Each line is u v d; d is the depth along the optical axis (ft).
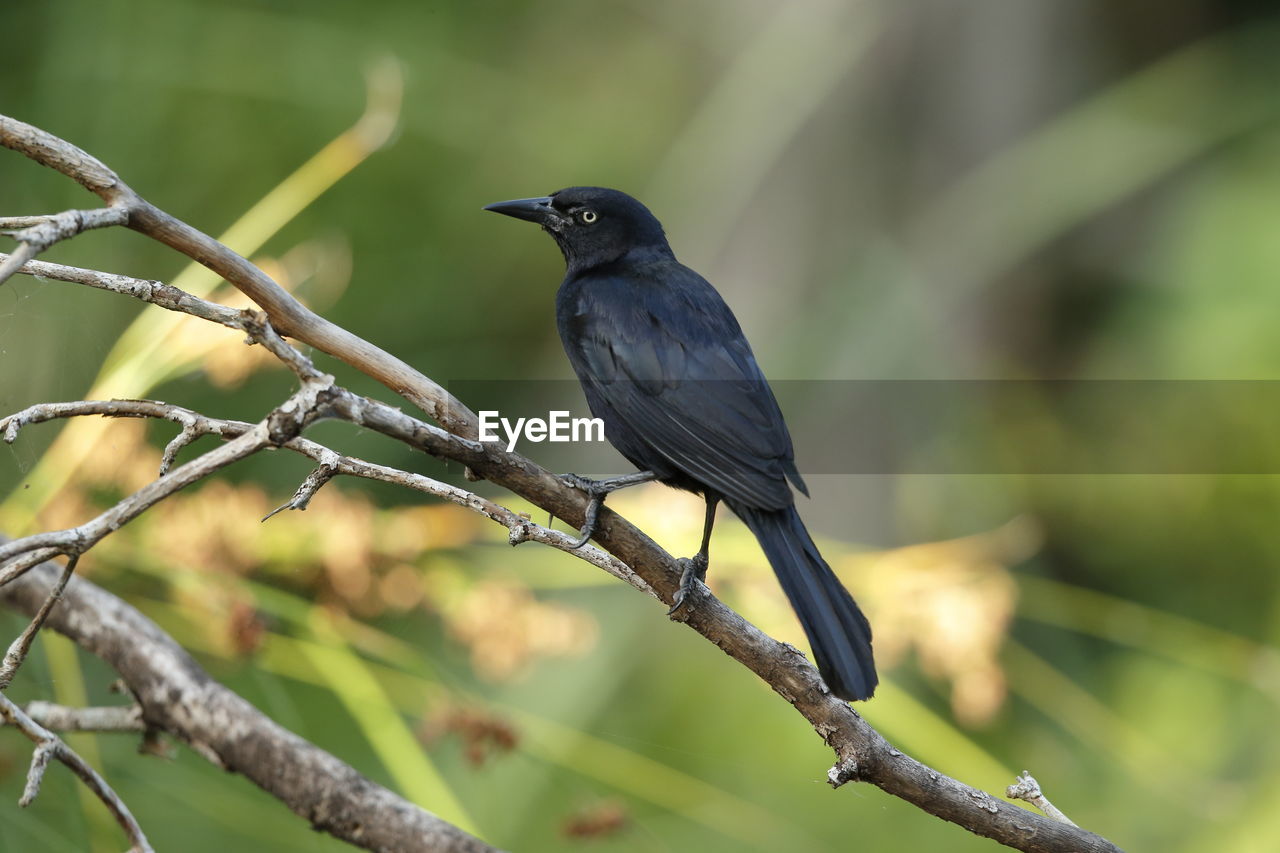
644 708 33.81
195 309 15.24
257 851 25.07
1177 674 37.99
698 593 18.13
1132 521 43.70
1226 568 43.27
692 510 28.32
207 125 41.06
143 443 26.91
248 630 25.40
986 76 47.26
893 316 44.34
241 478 30.48
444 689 25.16
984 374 46.01
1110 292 48.73
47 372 28.02
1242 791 34.45
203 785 24.99
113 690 23.36
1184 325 43.50
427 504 29.84
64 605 23.08
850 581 28.60
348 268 31.81
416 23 47.09
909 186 47.11
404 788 23.62
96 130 39.14
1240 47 48.75
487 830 25.43
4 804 23.39
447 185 46.98
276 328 16.55
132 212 15.15
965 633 27.68
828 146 47.32
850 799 32.99
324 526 26.53
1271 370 42.16
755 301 46.83
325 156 30.25
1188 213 46.44
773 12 50.70
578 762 25.11
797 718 34.09
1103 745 34.99
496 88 49.65
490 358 46.09
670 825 27.20
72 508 26.30
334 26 43.34
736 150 47.88
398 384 17.07
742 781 31.19
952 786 17.66
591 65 53.06
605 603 33.94
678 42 53.36
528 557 29.17
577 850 25.26
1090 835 17.49
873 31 47.06
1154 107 46.70
